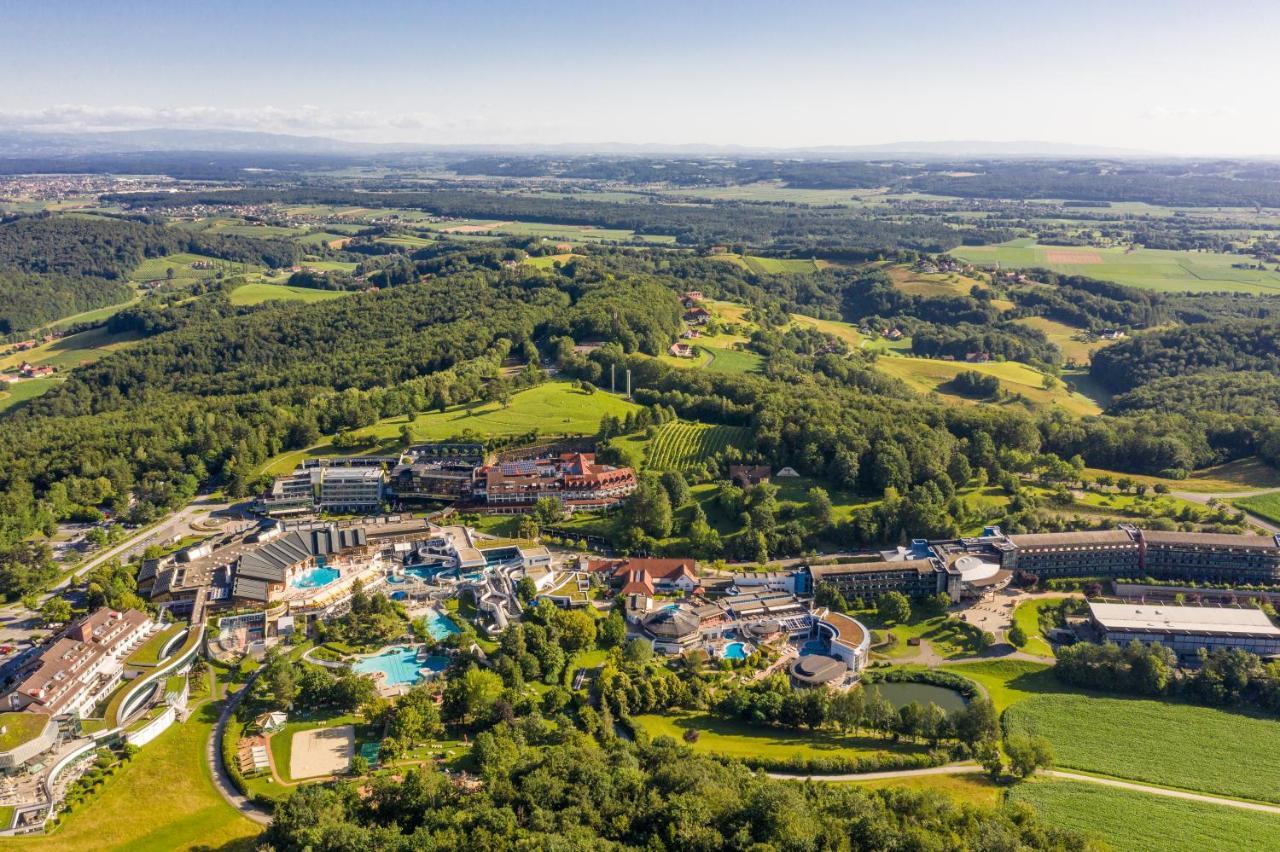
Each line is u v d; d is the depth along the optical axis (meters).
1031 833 176.50
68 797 196.88
